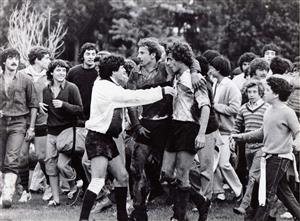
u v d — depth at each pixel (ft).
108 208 31.19
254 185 27.96
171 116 26.25
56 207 31.89
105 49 105.19
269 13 92.32
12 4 91.91
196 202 26.68
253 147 29.25
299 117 31.01
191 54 25.54
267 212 25.30
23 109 32.14
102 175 24.34
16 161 31.78
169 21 104.32
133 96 24.09
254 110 30.89
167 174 25.75
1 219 27.84
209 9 100.89
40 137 33.86
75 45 107.76
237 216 30.22
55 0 101.65
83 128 31.91
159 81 26.37
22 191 36.35
